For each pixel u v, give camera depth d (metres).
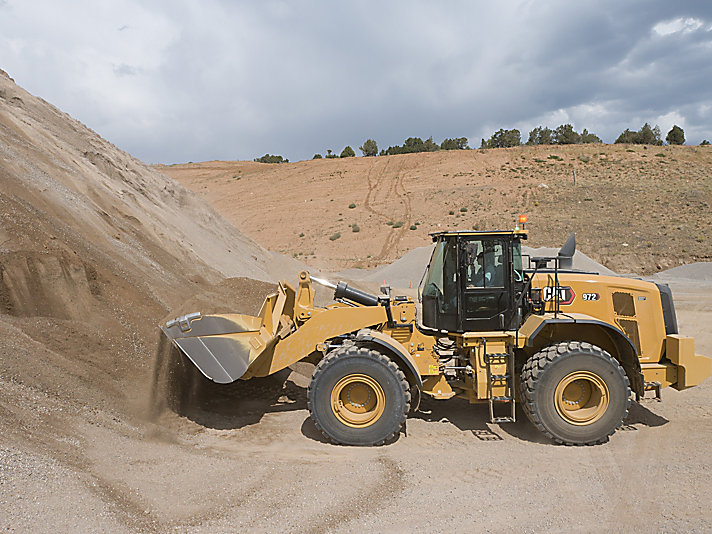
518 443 5.80
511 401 5.98
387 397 5.62
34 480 3.66
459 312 6.19
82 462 4.23
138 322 7.86
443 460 5.24
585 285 6.38
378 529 3.83
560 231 39.03
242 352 5.86
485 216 45.16
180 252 14.05
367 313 6.28
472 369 6.21
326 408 5.64
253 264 20.16
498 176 57.75
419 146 86.94
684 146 66.38
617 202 45.53
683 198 44.97
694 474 4.90
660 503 4.32
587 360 5.68
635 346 6.36
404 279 24.98
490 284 6.23
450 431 6.18
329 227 47.56
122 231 11.94
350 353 5.64
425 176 61.41
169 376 6.47
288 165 74.88
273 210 54.53
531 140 81.56
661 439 5.91
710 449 5.57
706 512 4.16
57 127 16.16
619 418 5.71
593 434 5.68
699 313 16.38
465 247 6.14
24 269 6.90
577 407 5.85
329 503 4.18
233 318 6.60
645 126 76.69
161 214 16.50
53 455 4.12
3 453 3.80
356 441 5.64
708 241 34.47
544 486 4.64
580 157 62.50
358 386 5.72
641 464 5.17
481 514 4.11
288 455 5.29
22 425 4.36
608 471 5.00
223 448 5.43
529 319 6.19
